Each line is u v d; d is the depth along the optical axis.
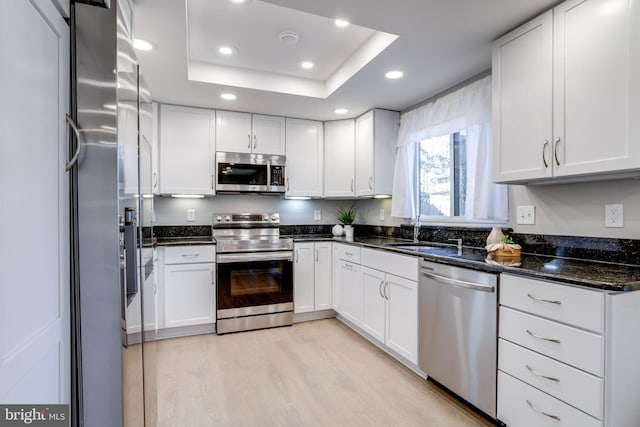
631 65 1.40
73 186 1.03
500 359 1.70
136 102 1.36
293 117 3.69
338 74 2.82
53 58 0.91
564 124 1.65
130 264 1.22
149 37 1.99
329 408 1.96
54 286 0.92
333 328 3.31
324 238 3.62
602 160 1.50
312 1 1.69
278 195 3.81
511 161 1.92
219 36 2.30
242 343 2.92
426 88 2.84
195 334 3.14
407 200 3.23
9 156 0.70
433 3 1.70
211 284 3.13
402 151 3.31
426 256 2.19
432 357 2.15
